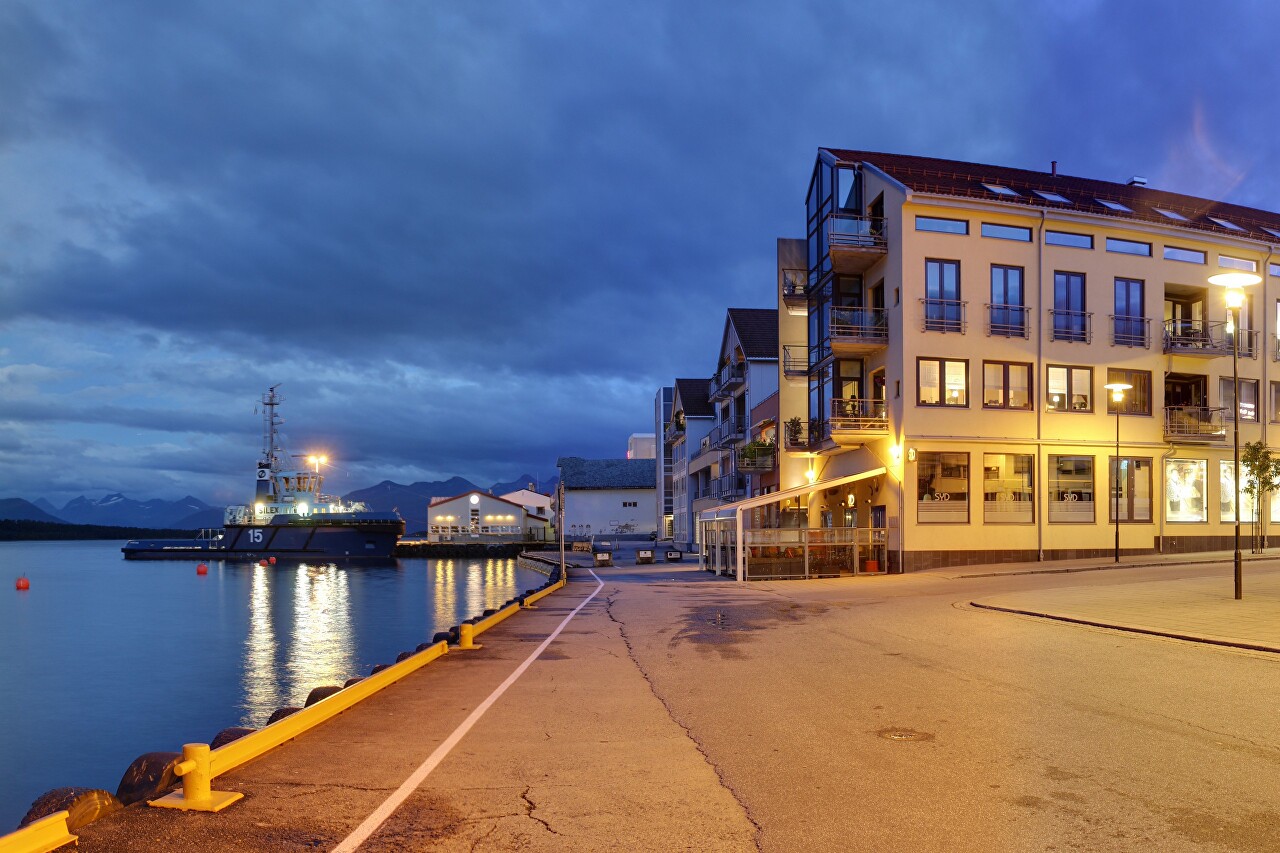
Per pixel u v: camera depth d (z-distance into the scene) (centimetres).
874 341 3072
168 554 9875
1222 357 3275
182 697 2098
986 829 480
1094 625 1357
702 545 3878
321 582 5672
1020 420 3003
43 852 429
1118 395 2934
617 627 1617
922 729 730
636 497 9606
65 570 7831
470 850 449
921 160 3459
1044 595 1823
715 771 608
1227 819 495
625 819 503
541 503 10119
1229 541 3269
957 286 2986
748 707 838
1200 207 3678
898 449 2955
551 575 3891
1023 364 3028
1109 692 873
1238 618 1360
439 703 876
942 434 2934
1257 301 3381
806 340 3956
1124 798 535
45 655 2811
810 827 486
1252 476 3106
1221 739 682
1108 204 3259
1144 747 660
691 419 7069
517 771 611
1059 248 3083
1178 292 3328
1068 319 3078
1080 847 452
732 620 1683
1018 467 3008
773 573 2994
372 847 452
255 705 2003
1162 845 454
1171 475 3209
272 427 8981
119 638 3216
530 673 1074
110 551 14400
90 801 486
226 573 6869
